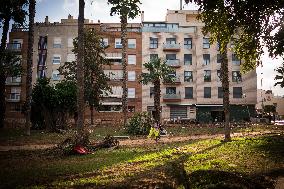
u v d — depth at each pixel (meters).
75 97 37.22
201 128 39.84
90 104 48.56
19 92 59.94
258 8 11.67
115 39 61.94
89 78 47.72
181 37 62.44
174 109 60.56
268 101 90.75
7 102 59.69
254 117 57.75
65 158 16.14
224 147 17.33
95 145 19.48
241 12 11.95
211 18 12.88
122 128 40.84
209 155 14.41
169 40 62.38
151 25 62.75
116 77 60.88
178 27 62.66
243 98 60.72
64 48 61.69
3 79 38.59
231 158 13.31
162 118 59.88
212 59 61.78
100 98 51.94
